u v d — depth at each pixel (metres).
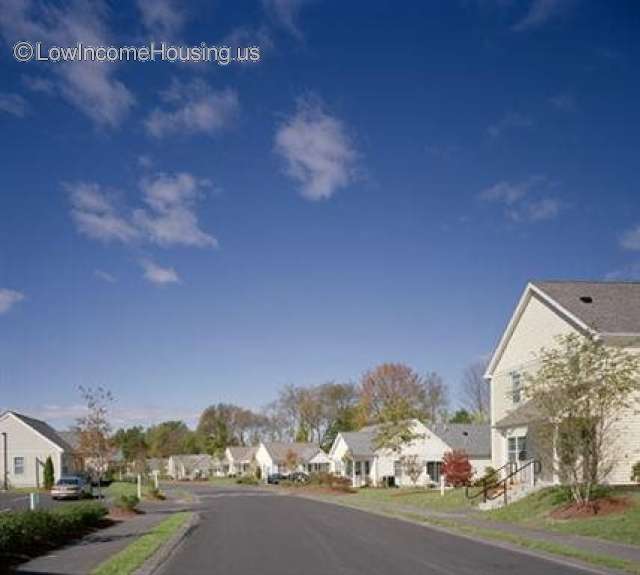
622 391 26.78
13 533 18.08
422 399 81.50
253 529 26.86
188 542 22.39
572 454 26.61
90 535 24.61
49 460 67.19
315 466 92.19
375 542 22.09
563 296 34.75
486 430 64.81
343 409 114.25
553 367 27.39
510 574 15.49
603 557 17.36
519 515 28.28
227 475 119.69
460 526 26.48
